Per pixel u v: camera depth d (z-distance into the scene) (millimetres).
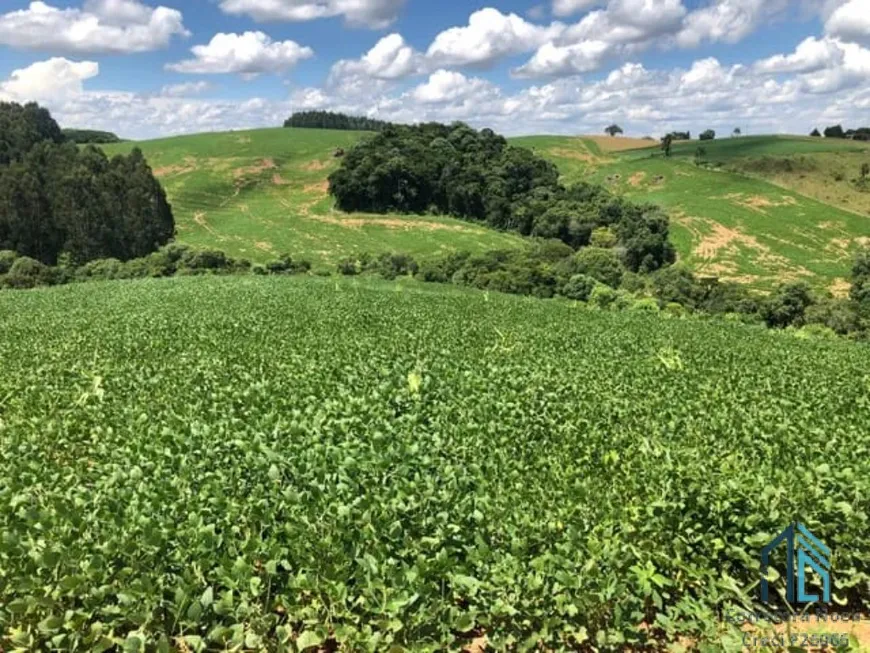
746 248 114750
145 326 29812
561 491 9477
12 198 91938
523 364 20438
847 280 97812
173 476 9562
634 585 7328
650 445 11742
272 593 7387
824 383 19047
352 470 9781
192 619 6500
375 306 40969
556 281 76938
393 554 7645
